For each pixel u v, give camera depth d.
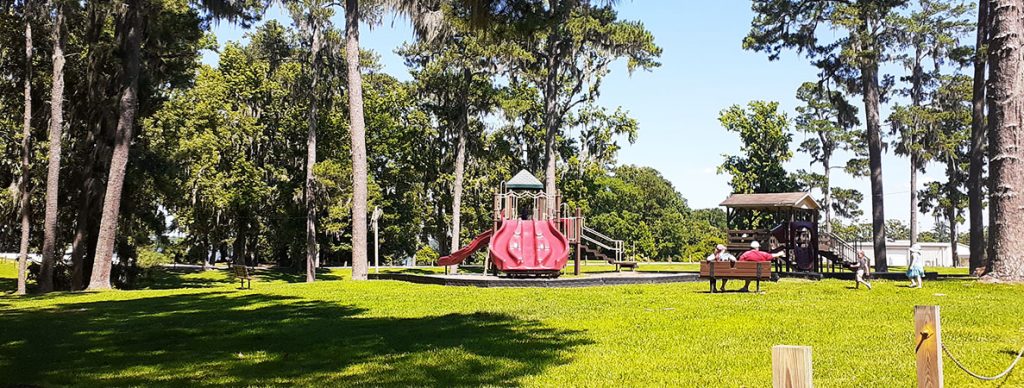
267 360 8.02
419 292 17.53
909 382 6.25
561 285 19.23
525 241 22.44
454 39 35.50
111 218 23.22
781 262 27.83
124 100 23.38
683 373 6.86
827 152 57.66
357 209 25.12
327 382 6.72
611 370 7.04
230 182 41.06
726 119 57.28
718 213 113.00
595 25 32.12
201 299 17.08
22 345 9.44
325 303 15.12
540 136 50.41
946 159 48.53
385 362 7.70
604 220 71.44
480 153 49.47
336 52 38.19
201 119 39.41
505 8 10.68
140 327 11.34
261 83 44.62
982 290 16.69
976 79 27.11
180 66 28.48
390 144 49.41
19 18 26.98
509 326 10.41
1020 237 18.47
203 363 7.89
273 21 44.34
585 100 39.19
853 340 8.66
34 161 26.98
